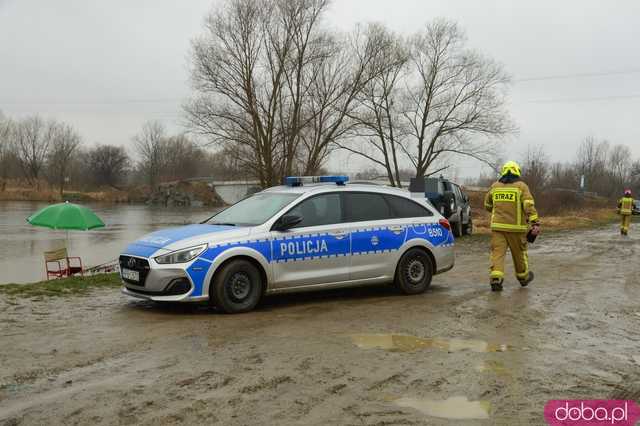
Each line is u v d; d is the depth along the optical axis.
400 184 43.66
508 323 6.56
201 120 34.66
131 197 81.31
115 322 6.54
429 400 4.18
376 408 4.02
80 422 3.73
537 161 46.47
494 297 8.23
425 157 44.88
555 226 30.27
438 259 8.62
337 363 4.99
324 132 36.62
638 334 6.18
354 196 8.17
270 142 34.94
